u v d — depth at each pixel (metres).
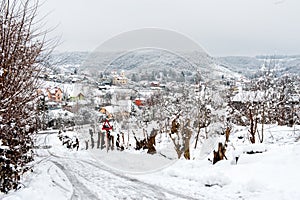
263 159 10.27
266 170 9.09
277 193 7.27
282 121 21.06
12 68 6.70
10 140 7.40
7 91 6.72
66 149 18.05
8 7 6.62
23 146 8.48
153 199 7.47
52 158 14.73
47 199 6.82
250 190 7.88
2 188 7.01
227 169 10.09
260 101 17.19
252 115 16.92
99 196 7.69
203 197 7.62
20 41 6.83
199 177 9.49
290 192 7.19
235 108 18.03
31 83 7.29
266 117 19.73
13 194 6.69
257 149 11.33
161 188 8.56
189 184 9.02
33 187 7.53
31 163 11.06
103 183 9.18
